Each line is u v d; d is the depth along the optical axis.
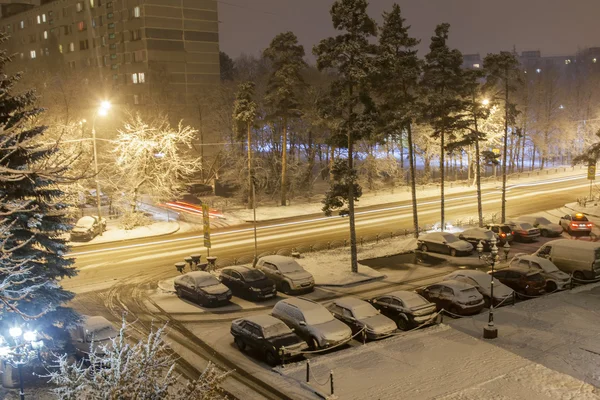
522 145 89.75
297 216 51.12
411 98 38.62
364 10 28.83
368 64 28.45
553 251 31.20
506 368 17.53
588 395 15.58
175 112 76.56
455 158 73.75
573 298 25.62
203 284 25.84
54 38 101.25
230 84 77.69
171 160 50.06
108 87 90.69
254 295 25.95
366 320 20.86
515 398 15.42
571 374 17.05
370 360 18.33
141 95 90.75
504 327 21.55
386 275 30.78
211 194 65.56
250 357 19.17
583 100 97.69
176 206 55.00
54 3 105.94
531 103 94.25
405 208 54.53
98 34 97.19
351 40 29.05
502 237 38.69
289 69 52.16
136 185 46.31
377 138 37.28
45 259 17.61
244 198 60.03
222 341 20.80
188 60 91.75
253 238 41.06
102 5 95.25
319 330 19.59
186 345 20.36
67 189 42.00
